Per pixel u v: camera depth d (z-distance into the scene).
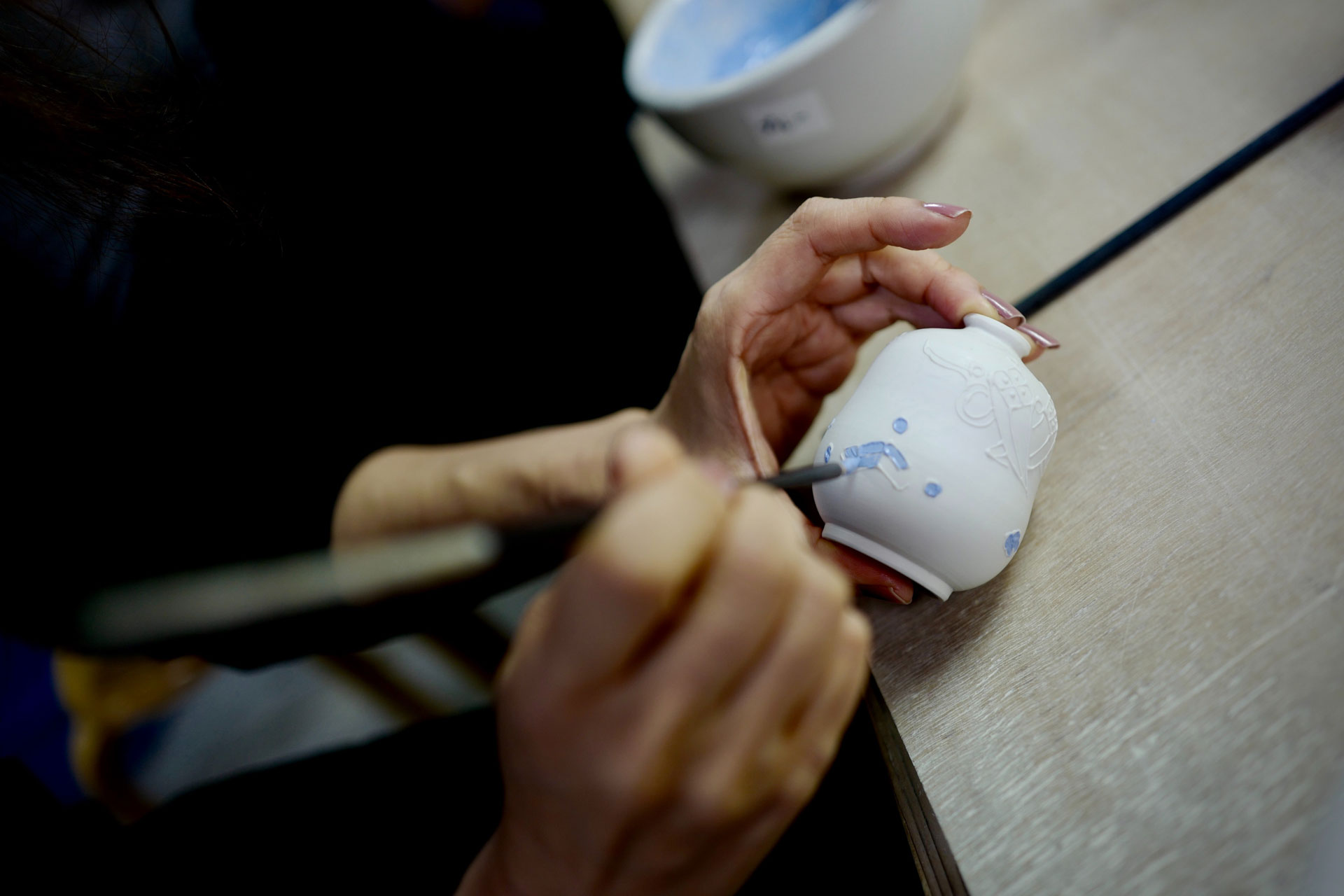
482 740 0.54
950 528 0.33
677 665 0.21
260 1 0.83
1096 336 0.43
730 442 0.46
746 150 0.61
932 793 0.31
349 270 0.73
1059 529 0.37
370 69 0.88
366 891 0.48
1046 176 0.56
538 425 0.77
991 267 0.52
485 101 0.94
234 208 0.54
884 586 0.37
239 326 0.58
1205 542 0.33
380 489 0.59
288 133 0.79
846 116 0.57
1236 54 0.54
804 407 0.54
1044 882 0.27
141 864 0.50
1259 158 0.46
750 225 0.74
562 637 0.21
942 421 0.34
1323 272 0.39
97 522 0.45
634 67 0.68
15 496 0.44
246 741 1.37
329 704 1.39
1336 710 0.26
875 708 0.35
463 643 0.91
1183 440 0.36
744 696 0.22
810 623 0.22
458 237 0.83
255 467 0.54
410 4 0.93
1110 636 0.32
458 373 0.76
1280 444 0.34
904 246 0.40
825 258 0.42
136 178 0.47
